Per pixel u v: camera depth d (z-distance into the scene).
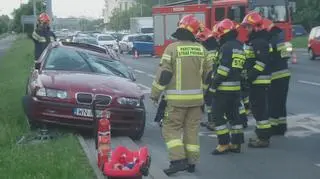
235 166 8.49
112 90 10.22
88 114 9.91
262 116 9.81
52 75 10.59
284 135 10.98
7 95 15.01
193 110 8.04
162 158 9.16
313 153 9.35
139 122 10.38
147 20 64.75
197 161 8.15
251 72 9.55
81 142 9.09
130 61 39.44
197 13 29.75
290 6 27.66
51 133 9.82
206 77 8.12
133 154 6.95
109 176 6.68
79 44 12.40
